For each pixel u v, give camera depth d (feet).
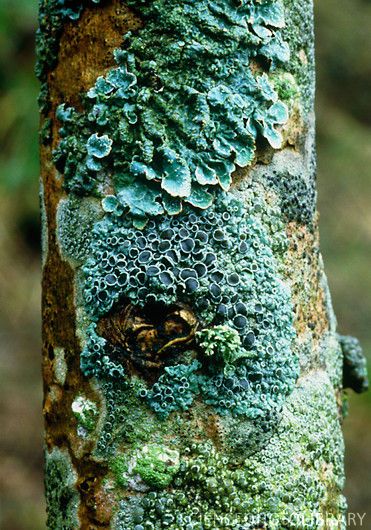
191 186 0.65
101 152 0.66
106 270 0.65
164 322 0.65
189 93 0.65
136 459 0.65
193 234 0.65
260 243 0.67
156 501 0.65
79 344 0.67
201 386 0.65
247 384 0.66
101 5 0.67
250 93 0.67
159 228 0.65
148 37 0.66
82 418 0.66
